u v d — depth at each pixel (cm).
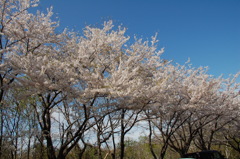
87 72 762
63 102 1030
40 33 839
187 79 1300
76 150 1265
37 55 893
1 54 755
